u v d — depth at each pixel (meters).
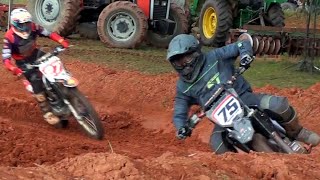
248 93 7.81
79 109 9.98
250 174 5.93
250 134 7.30
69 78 9.95
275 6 21.86
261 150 7.46
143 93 13.52
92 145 9.12
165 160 5.98
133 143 10.06
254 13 21.86
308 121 11.11
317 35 19.20
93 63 16.89
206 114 7.63
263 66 18.06
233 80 7.50
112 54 19.20
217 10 21.28
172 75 14.90
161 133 11.30
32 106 11.75
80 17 21.70
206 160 6.11
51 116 10.41
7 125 9.53
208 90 7.62
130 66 16.97
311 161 6.57
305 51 17.80
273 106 7.52
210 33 22.20
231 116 7.46
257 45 19.19
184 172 5.59
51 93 10.11
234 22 22.06
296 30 19.45
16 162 7.70
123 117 12.02
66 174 5.34
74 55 18.52
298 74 16.97
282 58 19.56
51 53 10.27
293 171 6.06
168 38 21.52
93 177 5.28
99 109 12.94
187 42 7.45
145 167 5.60
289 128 7.79
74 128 10.77
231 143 7.67
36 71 10.20
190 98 7.86
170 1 21.78
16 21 10.02
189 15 23.22
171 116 12.18
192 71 7.58
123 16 20.52
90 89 14.23
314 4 19.08
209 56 7.69
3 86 14.55
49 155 8.14
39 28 10.38
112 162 5.48
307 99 11.90
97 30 21.11
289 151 7.34
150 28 21.47
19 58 10.32
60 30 21.31
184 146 10.22
